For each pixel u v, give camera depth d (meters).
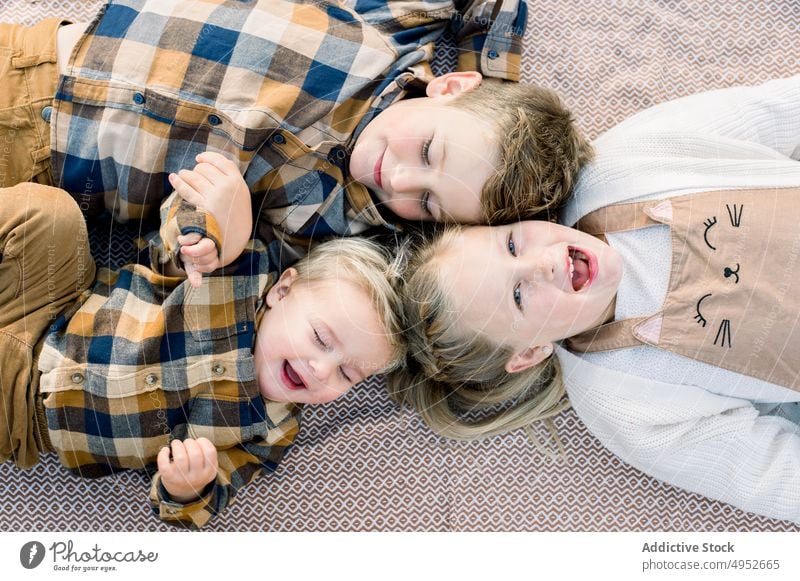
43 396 0.73
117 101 0.72
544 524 0.85
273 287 0.75
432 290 0.73
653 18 0.88
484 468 0.85
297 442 0.84
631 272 0.78
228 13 0.74
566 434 0.86
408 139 0.71
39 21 0.81
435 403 0.85
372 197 0.79
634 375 0.78
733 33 0.88
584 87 0.87
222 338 0.74
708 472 0.80
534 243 0.72
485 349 0.76
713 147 0.80
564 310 0.72
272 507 0.83
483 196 0.72
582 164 0.80
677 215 0.76
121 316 0.74
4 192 0.69
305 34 0.75
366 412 0.85
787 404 0.87
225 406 0.75
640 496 0.86
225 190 0.67
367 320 0.73
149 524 0.81
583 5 0.87
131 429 0.74
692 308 0.76
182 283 0.74
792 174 0.79
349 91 0.75
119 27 0.73
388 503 0.84
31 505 0.80
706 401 0.79
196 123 0.73
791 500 0.79
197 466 0.69
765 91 0.83
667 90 0.87
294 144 0.74
